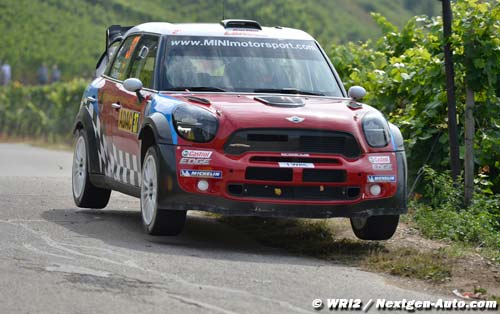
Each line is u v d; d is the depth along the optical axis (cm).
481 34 2625
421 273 1888
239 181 2053
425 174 2858
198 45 2389
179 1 12719
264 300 1606
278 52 2417
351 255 2075
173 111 2130
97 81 2714
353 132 2111
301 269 1891
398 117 3031
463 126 2859
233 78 2330
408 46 3522
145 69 2406
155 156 2125
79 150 2723
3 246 1955
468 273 1928
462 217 2436
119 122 2434
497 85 2864
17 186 3108
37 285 1628
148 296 1587
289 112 2117
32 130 7506
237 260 1956
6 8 12862
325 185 2083
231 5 12262
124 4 12962
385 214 2128
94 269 1767
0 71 10756
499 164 2808
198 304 1552
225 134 2067
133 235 2194
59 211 2580
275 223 2508
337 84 2412
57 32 12475
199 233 2328
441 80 2819
